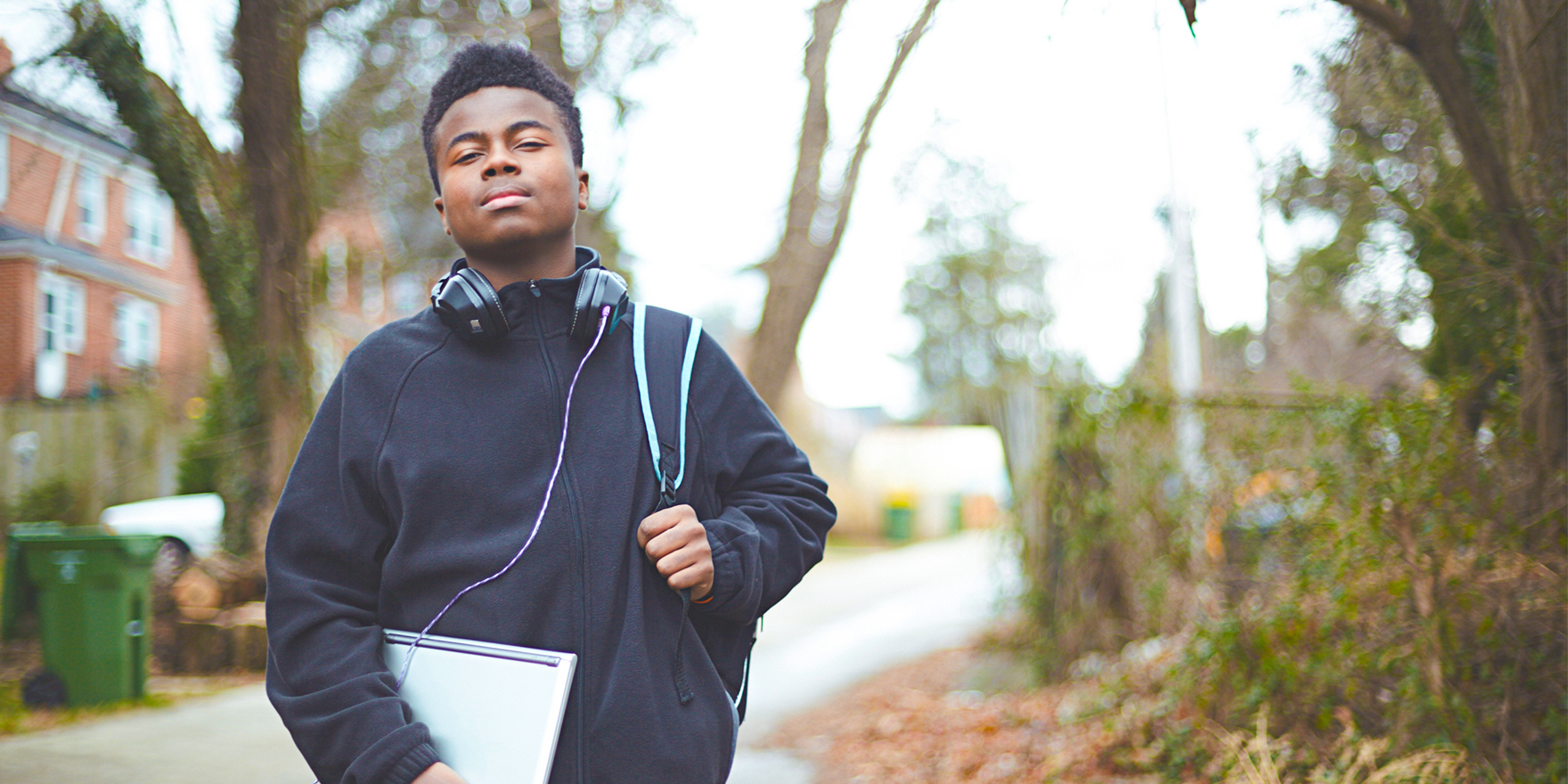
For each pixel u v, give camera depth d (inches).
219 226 290.2
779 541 58.0
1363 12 115.2
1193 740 157.1
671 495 53.6
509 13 328.8
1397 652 134.7
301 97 277.1
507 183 54.7
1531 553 121.8
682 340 58.7
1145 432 214.5
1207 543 190.1
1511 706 121.6
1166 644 192.5
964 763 180.2
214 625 264.2
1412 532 131.2
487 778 46.5
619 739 48.5
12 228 449.4
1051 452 248.7
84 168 289.6
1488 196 119.4
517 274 56.7
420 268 432.8
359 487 52.2
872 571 580.4
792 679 277.4
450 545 50.6
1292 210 176.2
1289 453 171.8
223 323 294.4
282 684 49.7
